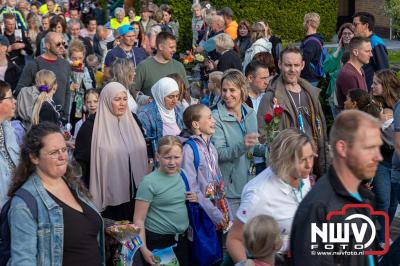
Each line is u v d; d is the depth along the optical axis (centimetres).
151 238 745
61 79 1219
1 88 723
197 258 757
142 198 738
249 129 831
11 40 1672
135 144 838
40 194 560
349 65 1088
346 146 466
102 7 3155
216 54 1579
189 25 2547
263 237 514
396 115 789
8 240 557
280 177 571
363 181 530
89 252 578
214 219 762
